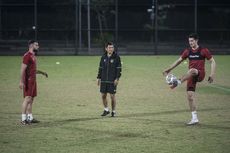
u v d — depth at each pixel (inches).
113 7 3186.5
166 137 825.5
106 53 1039.0
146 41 3179.1
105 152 727.7
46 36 3164.4
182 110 1111.0
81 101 1255.5
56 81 1716.3
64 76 1881.2
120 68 1025.5
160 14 3179.1
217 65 2374.5
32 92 946.7
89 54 3159.5
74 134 851.4
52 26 3159.5
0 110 1111.6
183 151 732.0
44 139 813.9
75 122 964.6
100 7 3164.4
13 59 2783.0
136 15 3201.3
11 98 1302.9
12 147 759.7
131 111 1099.9
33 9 3154.5
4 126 924.6
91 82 1686.8
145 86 1579.7
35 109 1127.6
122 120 984.9
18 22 3147.1
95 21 3169.3
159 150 738.2
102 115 1039.0
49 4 3154.5
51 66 2327.8
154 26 3171.8
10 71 2070.6
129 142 789.9
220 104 1199.6
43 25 3159.5
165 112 1085.1
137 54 3179.1
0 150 741.3
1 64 2436.0
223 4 3193.9
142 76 1891.0
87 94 1387.8
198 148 749.3
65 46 3161.9
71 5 3161.9
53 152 729.0
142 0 3191.4
